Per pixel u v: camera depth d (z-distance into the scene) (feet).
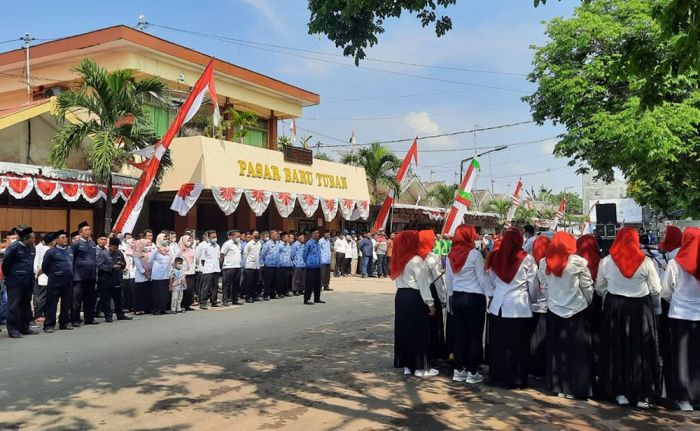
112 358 26.48
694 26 15.29
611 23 42.78
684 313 19.89
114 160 46.62
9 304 31.78
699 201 47.50
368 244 79.15
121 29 58.39
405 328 24.21
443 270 26.58
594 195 141.69
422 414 18.95
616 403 20.57
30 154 50.55
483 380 23.52
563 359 21.16
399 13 22.29
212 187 55.93
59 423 17.66
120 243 40.68
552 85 44.27
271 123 85.97
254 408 19.36
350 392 21.43
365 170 89.45
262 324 36.88
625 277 20.26
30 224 50.31
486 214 142.51
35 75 66.64
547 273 21.67
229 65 72.33
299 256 55.83
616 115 39.42
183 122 48.83
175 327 35.55
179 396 20.65
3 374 23.38
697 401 19.81
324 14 21.77
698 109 38.29
